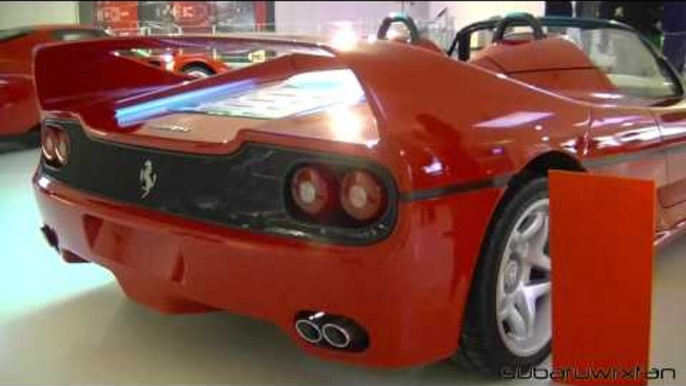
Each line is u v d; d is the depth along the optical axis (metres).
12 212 3.52
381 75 1.44
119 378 1.80
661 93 2.77
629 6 8.24
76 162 1.91
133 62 2.28
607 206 1.49
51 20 8.76
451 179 1.44
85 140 1.87
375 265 1.37
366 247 1.38
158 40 1.90
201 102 2.26
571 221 1.53
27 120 5.27
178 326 2.11
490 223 1.59
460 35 3.15
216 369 1.84
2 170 4.70
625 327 1.53
